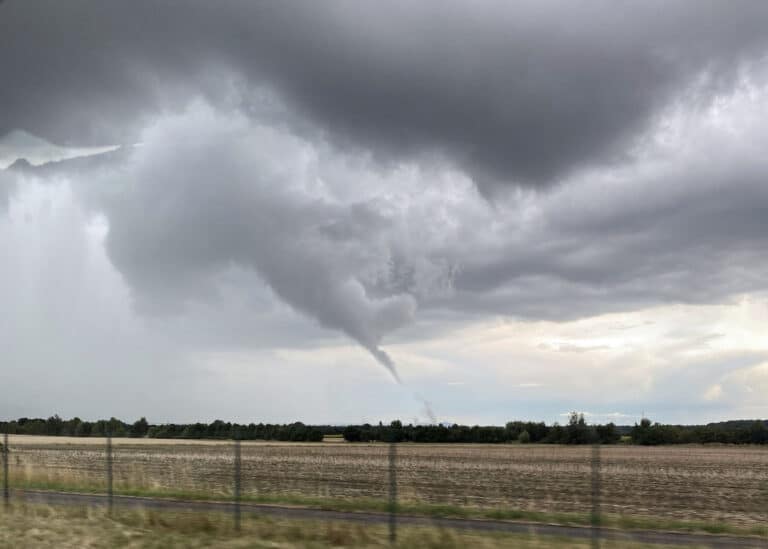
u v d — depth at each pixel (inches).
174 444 4980.3
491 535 689.6
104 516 787.4
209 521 730.8
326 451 4013.3
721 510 1135.0
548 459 3193.9
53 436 7003.0
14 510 842.2
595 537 651.5
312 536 653.3
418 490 1425.9
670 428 7007.9
